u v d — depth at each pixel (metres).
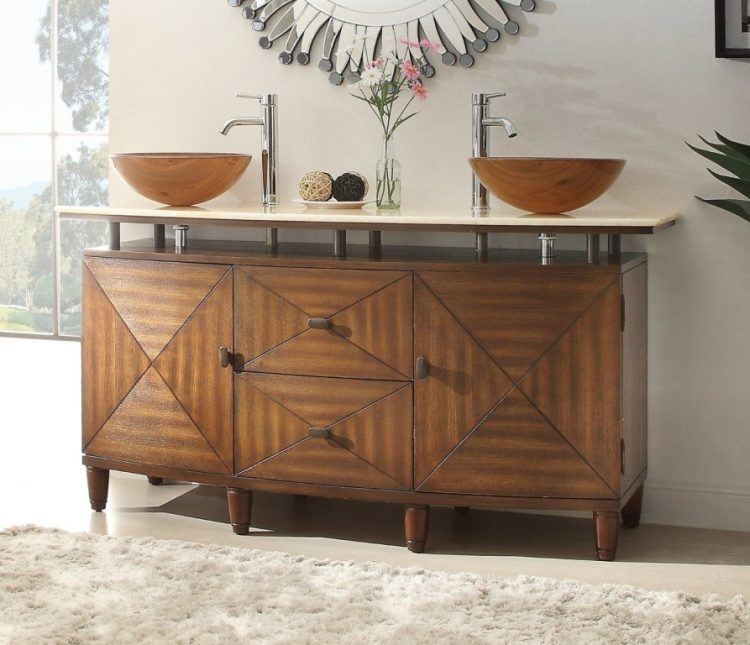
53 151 5.15
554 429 2.71
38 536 2.86
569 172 2.66
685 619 2.33
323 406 2.84
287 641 2.21
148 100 3.46
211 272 2.92
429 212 3.01
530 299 2.69
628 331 2.78
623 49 2.98
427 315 2.74
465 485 2.77
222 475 2.96
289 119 3.31
